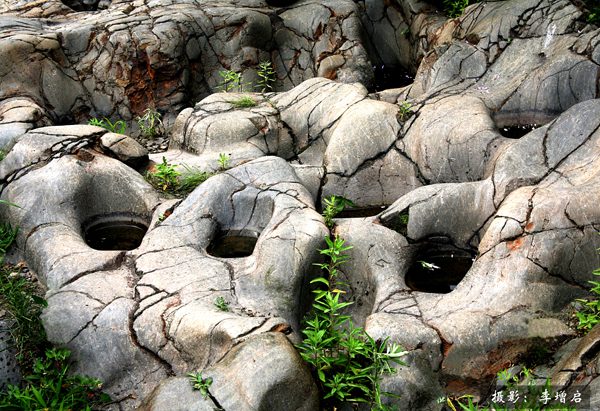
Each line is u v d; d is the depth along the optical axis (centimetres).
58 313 404
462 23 755
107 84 782
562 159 473
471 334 363
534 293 386
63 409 350
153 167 611
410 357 357
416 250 477
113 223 555
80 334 394
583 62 573
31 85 743
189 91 811
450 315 381
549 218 399
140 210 550
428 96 641
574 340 358
